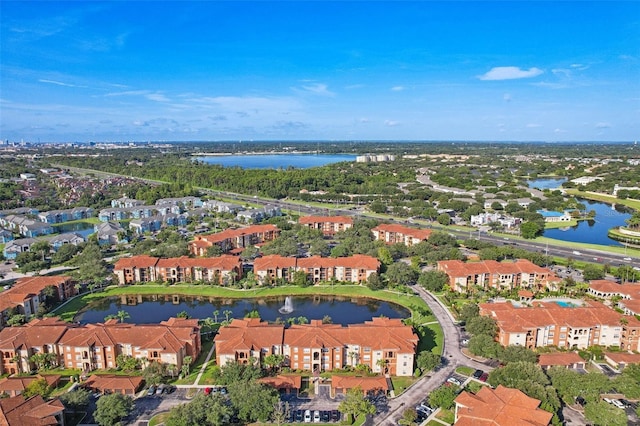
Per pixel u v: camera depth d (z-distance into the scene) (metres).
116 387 135.50
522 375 127.31
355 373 147.12
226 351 146.88
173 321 166.00
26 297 191.62
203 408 117.50
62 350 152.88
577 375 129.25
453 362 152.75
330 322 175.88
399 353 145.12
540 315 165.62
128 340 152.62
